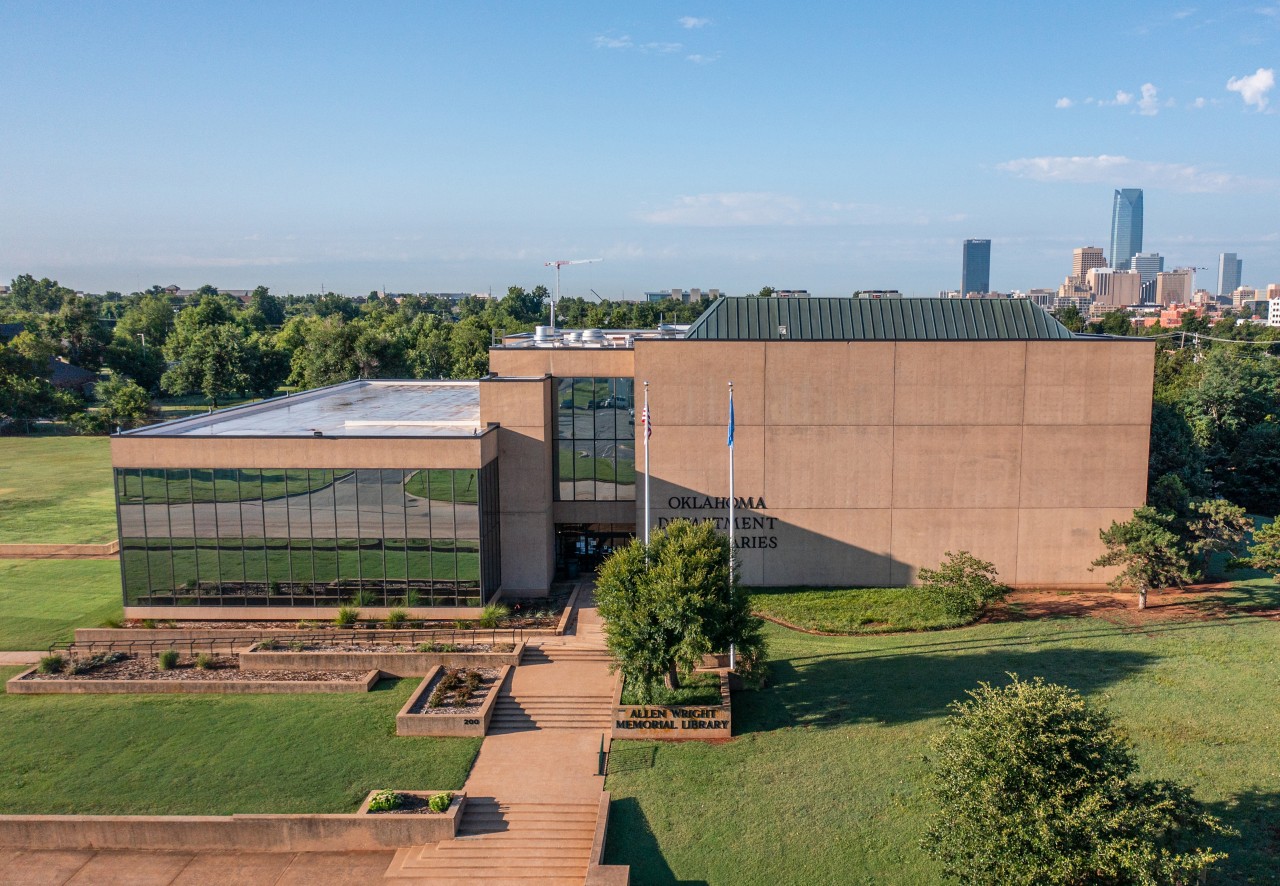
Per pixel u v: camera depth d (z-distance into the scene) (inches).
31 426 4729.3
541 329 2915.8
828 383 2001.7
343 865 1158.3
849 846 1123.9
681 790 1254.9
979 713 1020.5
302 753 1357.0
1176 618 1807.3
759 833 1154.7
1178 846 1003.3
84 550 2444.6
